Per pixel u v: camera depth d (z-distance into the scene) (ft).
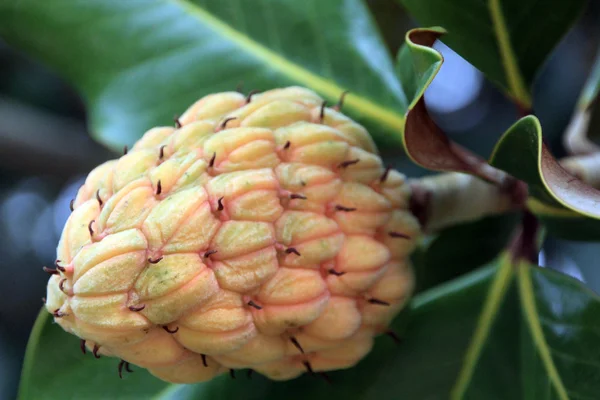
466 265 1.14
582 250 1.62
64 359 1.08
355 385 1.02
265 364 0.95
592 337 0.99
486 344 1.02
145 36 1.15
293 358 0.97
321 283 0.94
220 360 0.95
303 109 0.98
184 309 0.90
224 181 0.92
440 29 0.92
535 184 0.94
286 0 1.13
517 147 0.91
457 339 1.03
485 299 1.03
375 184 0.98
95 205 0.94
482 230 1.12
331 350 0.97
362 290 0.95
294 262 0.93
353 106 1.09
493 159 0.93
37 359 1.07
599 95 1.14
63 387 1.07
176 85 1.14
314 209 0.94
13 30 1.17
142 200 0.92
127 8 1.16
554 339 1.00
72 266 0.91
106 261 0.90
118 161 0.95
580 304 1.00
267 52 1.13
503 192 1.03
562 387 0.99
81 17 1.16
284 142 0.95
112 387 1.07
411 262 1.02
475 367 1.02
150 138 0.98
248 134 0.94
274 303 0.93
